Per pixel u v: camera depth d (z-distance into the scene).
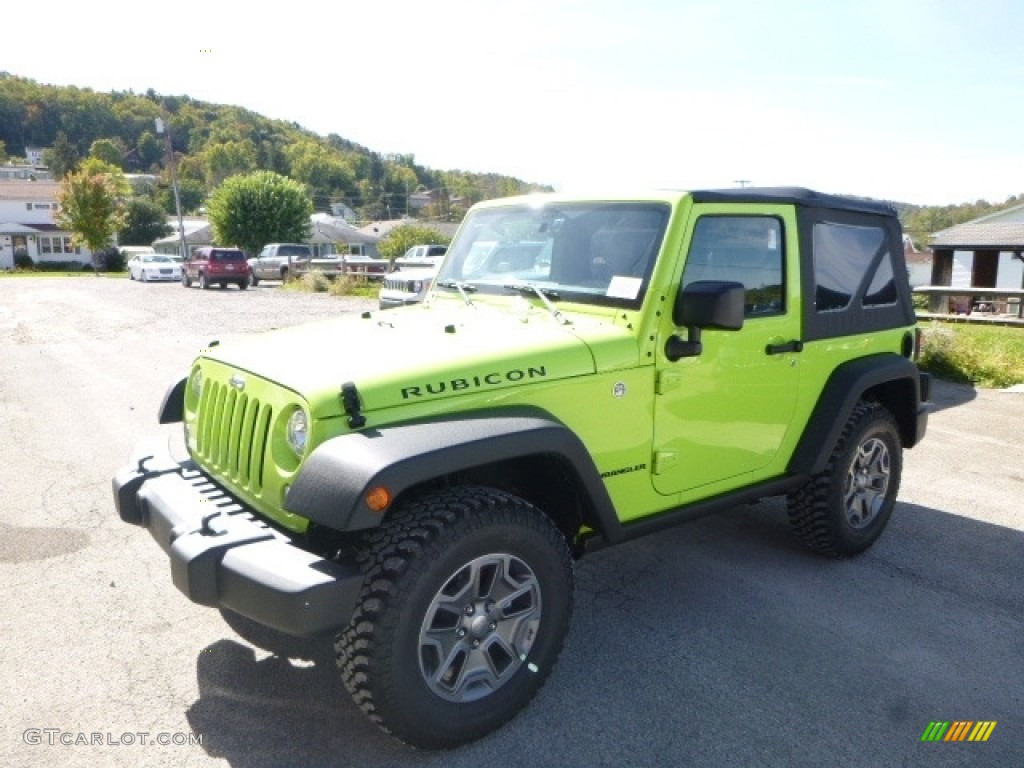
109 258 64.12
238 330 14.88
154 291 28.17
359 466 2.46
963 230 32.06
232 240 56.50
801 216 3.93
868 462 4.42
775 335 3.82
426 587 2.56
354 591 2.49
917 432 4.73
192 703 3.04
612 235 3.51
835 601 3.95
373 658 2.52
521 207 3.98
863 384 4.17
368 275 29.23
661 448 3.42
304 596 2.41
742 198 3.57
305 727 2.90
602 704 3.05
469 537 2.63
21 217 70.00
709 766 2.71
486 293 3.88
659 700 3.08
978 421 7.92
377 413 2.69
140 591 3.97
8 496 5.34
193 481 3.26
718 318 3.12
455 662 2.77
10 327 15.20
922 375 4.70
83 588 4.00
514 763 2.71
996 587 4.14
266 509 2.85
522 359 3.00
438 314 3.78
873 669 3.33
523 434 2.75
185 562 2.59
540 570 2.86
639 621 3.72
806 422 4.13
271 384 2.86
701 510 3.66
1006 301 15.31
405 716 2.60
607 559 4.45
